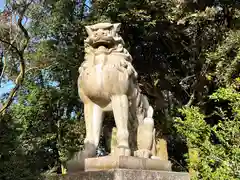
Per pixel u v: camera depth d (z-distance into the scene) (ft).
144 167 12.89
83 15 34.91
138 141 14.43
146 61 38.42
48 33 35.63
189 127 18.65
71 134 39.96
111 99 13.53
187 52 37.29
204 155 17.93
